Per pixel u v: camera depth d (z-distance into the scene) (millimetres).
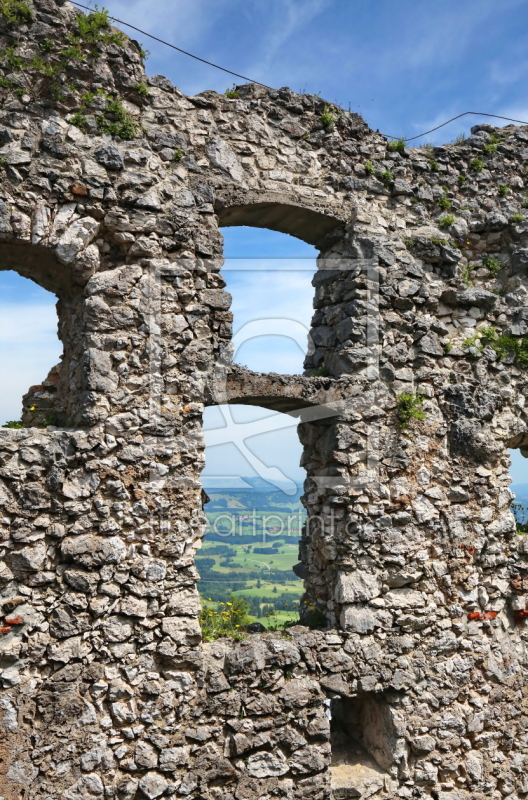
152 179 7043
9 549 6172
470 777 7742
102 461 6543
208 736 6605
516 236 8953
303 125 8062
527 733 8180
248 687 6859
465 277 8758
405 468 7973
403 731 7496
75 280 6879
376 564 7719
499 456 8547
